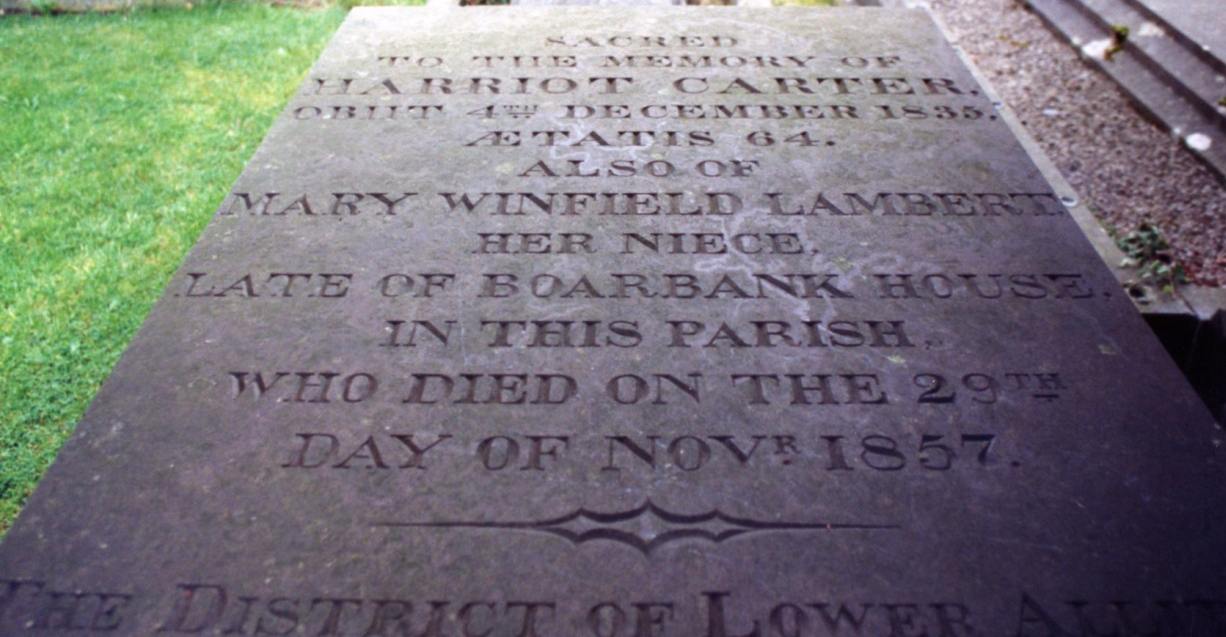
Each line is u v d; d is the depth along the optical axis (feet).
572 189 3.55
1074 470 2.61
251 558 2.42
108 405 2.78
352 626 2.29
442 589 2.36
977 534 2.47
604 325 3.01
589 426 2.72
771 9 4.90
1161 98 6.73
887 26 4.73
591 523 2.49
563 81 4.20
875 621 2.30
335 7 8.16
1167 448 2.66
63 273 4.91
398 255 3.27
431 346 2.95
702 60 4.38
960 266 3.23
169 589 2.36
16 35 7.52
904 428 2.71
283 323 3.03
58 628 2.29
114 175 5.67
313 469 2.61
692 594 2.35
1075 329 3.01
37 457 4.00
